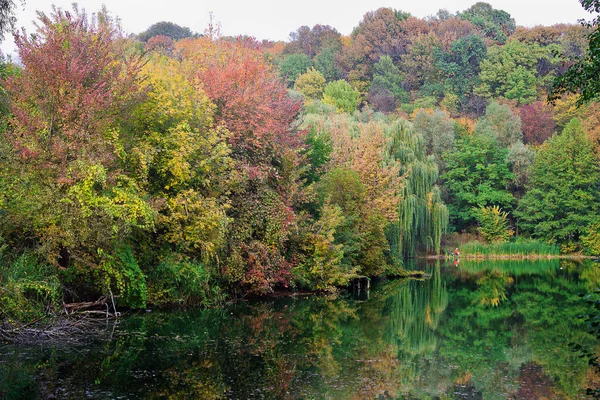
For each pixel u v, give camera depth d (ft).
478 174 215.51
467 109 281.13
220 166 71.41
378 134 127.44
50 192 52.95
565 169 200.64
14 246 54.34
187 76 83.66
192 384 38.91
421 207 136.77
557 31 310.24
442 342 55.42
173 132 66.69
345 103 251.39
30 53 56.75
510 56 290.35
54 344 48.37
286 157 88.17
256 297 83.61
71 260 56.70
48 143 55.06
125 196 55.77
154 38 158.71
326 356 48.16
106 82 58.85
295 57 309.22
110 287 61.87
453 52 311.27
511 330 62.08
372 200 111.34
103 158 55.11
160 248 67.05
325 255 90.27
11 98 57.93
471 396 38.37
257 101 84.84
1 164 53.01
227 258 73.00
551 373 44.34
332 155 116.37
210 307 70.33
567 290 99.76
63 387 37.50
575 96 236.63
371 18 343.26
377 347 52.34
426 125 222.07
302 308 74.69
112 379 39.45
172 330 55.77
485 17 363.15
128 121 63.31
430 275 128.16
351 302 82.38
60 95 56.24
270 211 79.77
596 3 37.76
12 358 43.91
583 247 198.49
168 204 64.28
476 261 176.86
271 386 39.14
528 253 193.57
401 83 307.78
